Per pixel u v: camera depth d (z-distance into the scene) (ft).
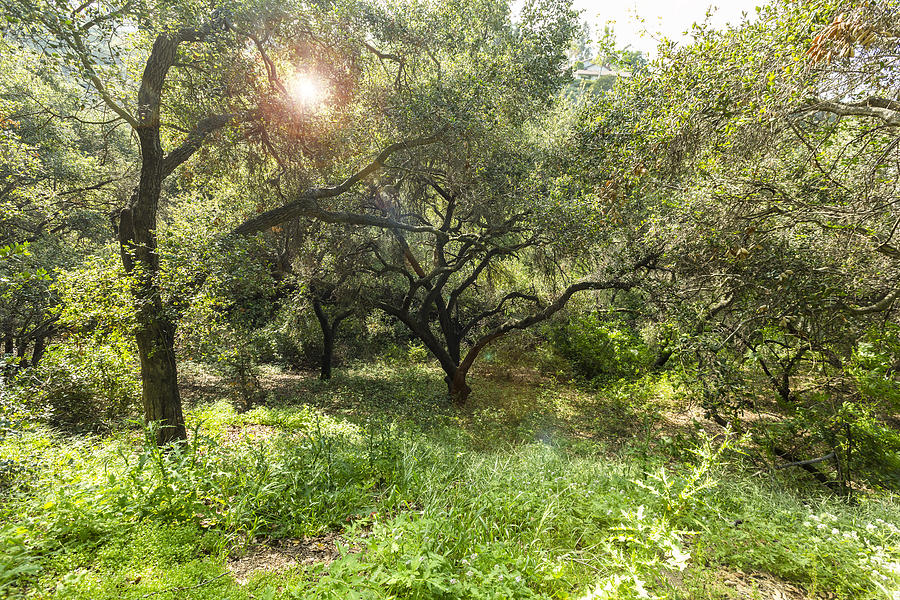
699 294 21.26
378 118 31.19
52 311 20.34
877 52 11.80
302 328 46.60
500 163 30.37
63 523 10.00
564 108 41.52
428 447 19.17
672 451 22.22
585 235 26.99
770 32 14.99
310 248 38.52
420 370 49.83
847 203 14.66
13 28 16.24
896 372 19.83
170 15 20.71
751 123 14.73
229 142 29.45
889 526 12.86
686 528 12.21
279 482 13.39
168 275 19.57
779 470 21.01
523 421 33.09
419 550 8.99
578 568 10.06
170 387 21.33
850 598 9.89
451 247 48.85
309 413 28.73
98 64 18.40
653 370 39.65
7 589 7.80
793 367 25.44
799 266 16.40
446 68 31.89
